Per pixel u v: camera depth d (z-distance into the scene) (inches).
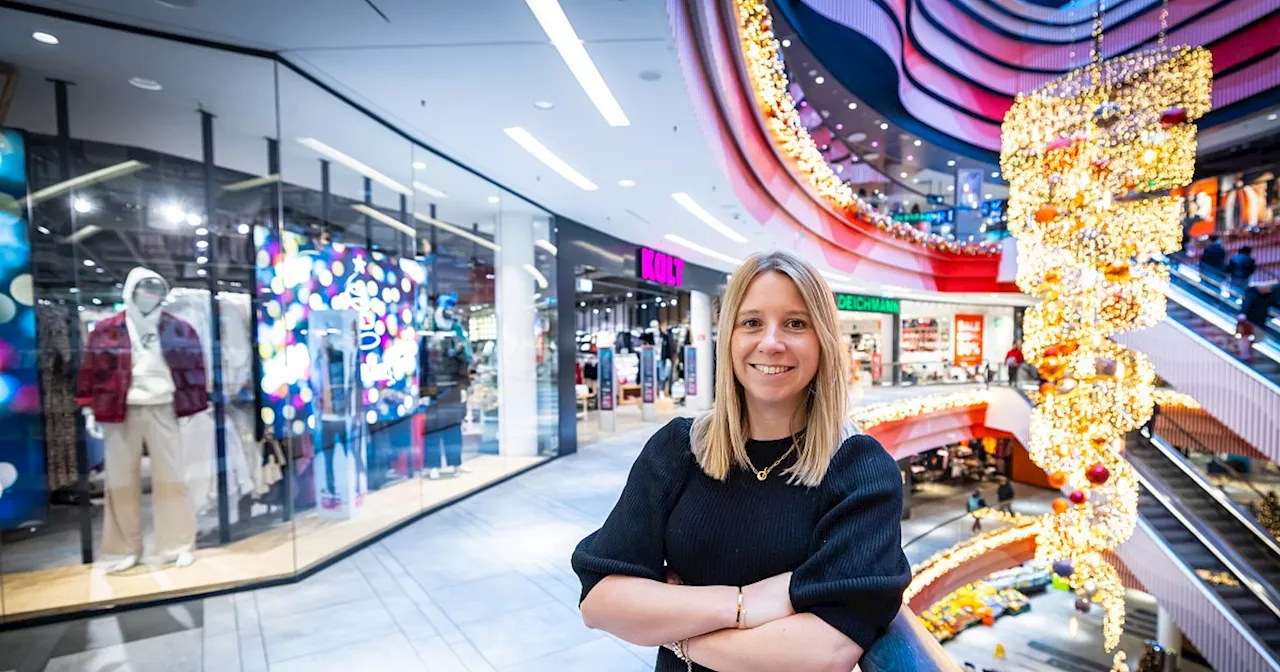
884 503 30.2
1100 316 228.8
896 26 419.5
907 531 424.5
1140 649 421.4
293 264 168.9
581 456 322.7
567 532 187.9
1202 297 279.7
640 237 376.5
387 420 216.1
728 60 182.5
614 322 646.5
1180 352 254.2
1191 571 258.1
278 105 147.9
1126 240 218.7
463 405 271.3
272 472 161.3
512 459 292.8
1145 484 288.8
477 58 139.6
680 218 314.0
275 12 122.3
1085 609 258.2
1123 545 280.8
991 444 711.7
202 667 109.1
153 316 149.3
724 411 35.8
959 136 564.1
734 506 34.3
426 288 240.8
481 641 118.7
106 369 143.9
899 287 558.9
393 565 159.6
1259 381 225.5
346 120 169.5
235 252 156.5
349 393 189.9
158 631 122.6
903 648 26.2
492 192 251.1
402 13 122.1
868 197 576.7
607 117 171.9
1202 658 404.5
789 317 34.3
